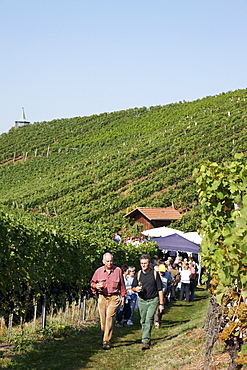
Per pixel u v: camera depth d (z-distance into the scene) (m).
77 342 9.98
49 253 10.85
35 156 80.56
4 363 7.52
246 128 61.91
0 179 70.94
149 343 9.66
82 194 53.09
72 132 91.56
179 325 12.95
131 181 54.38
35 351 8.73
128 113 100.12
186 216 39.91
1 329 10.38
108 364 8.13
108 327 9.40
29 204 53.78
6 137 94.62
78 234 14.22
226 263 5.50
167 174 51.97
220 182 7.95
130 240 29.42
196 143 59.34
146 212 40.66
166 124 81.69
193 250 23.41
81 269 12.77
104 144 79.38
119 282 9.55
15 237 9.16
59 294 11.52
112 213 47.38
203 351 7.71
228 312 6.01
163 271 14.58
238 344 5.77
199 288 24.58
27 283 10.14
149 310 9.49
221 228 8.13
